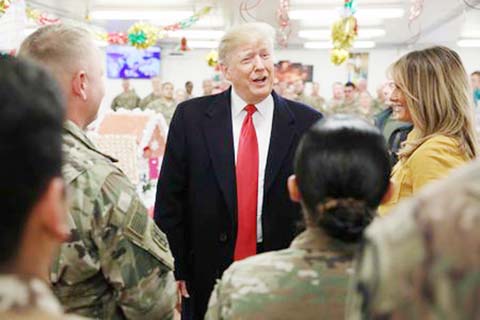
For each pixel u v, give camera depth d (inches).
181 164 66.2
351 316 15.5
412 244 13.4
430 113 55.1
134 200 39.3
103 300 39.3
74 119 40.1
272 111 64.7
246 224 62.1
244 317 28.2
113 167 39.4
